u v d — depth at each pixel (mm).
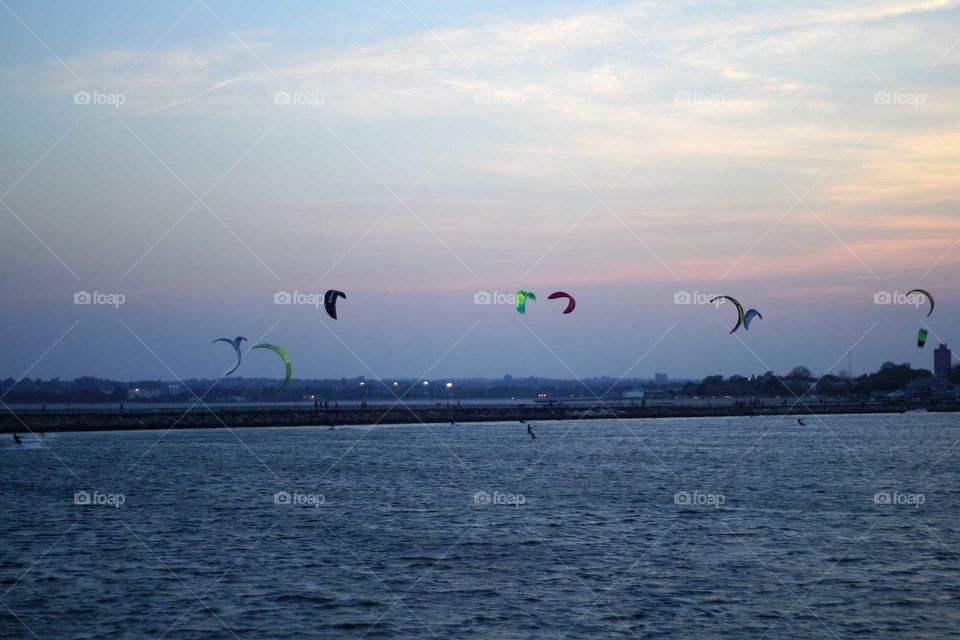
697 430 145000
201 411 157250
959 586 35969
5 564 39750
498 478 72438
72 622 31422
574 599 34188
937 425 161750
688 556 41156
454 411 177750
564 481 70375
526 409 190000
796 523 49688
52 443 109688
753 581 36719
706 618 31969
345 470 78625
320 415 160750
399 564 39656
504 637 30047
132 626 31047
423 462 86562
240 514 53281
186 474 75000
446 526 48938
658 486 66875
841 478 72000
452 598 34375
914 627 31000
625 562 40000
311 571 38469
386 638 29891
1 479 70812
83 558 40969
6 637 29844
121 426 137250
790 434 132875
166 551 42438
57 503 57812
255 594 34906
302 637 30000
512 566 39344
